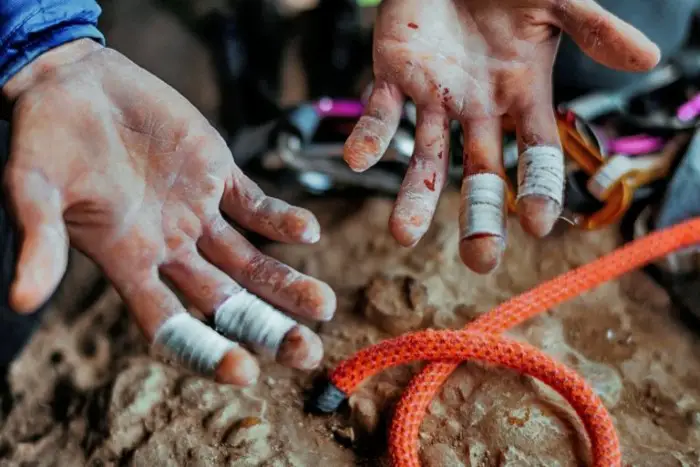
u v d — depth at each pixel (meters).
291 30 2.11
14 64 1.11
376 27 1.21
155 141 1.06
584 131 1.32
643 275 1.27
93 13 1.19
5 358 1.39
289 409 1.10
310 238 1.04
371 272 1.31
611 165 1.26
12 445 1.18
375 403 1.08
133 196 1.01
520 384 1.06
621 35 1.04
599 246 1.32
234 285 1.00
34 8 1.11
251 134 1.67
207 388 1.12
